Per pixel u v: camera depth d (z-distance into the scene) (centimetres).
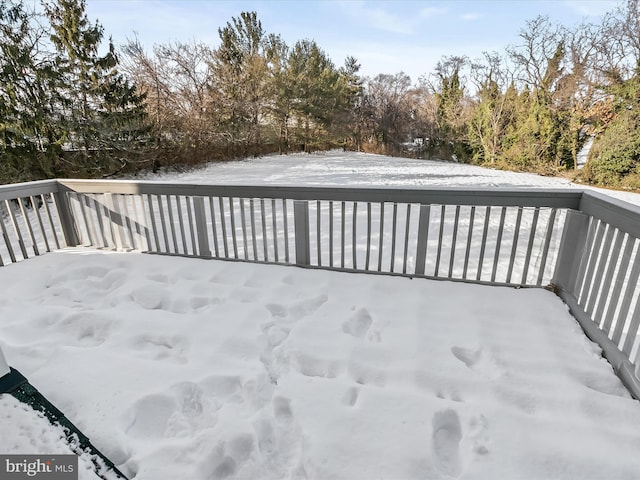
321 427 137
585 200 220
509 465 121
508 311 224
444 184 1028
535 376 165
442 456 127
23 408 135
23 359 182
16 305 246
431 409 145
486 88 1691
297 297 250
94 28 852
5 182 680
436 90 2141
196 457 126
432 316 221
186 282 275
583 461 122
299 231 295
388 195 264
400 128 2469
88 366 175
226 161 1683
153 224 340
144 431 139
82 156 862
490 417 142
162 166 1320
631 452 125
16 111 696
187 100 1489
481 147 1747
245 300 247
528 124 1395
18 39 700
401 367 173
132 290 262
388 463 122
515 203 241
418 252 273
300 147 2239
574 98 1227
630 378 158
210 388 161
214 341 196
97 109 908
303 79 1925
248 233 507
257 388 160
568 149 1259
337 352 185
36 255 340
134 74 1320
